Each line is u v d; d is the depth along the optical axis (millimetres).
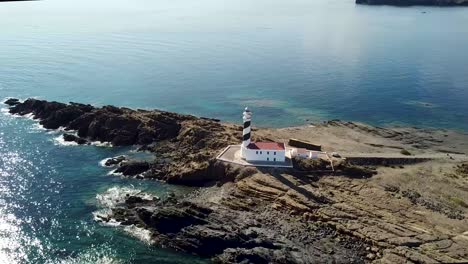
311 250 66562
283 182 81125
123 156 97562
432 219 71938
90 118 110188
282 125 121188
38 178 87625
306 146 95562
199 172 87375
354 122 120125
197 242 67812
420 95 147000
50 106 117375
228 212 74750
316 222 71812
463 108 136250
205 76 161875
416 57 195375
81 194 82500
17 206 77875
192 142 100375
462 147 107438
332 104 138250
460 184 83875
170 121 108688
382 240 67062
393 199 76812
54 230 71688
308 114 129750
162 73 162500
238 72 168500
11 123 113312
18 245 67688
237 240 67625
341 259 64812
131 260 65375
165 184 87312
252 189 79688
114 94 138375
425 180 84750
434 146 107688
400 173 87125
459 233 68875
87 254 66312
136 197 80250
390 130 117000
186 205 76062
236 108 132750
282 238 68812
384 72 171500
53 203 79250
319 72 170500
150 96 138750
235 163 86750
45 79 148750
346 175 84312
